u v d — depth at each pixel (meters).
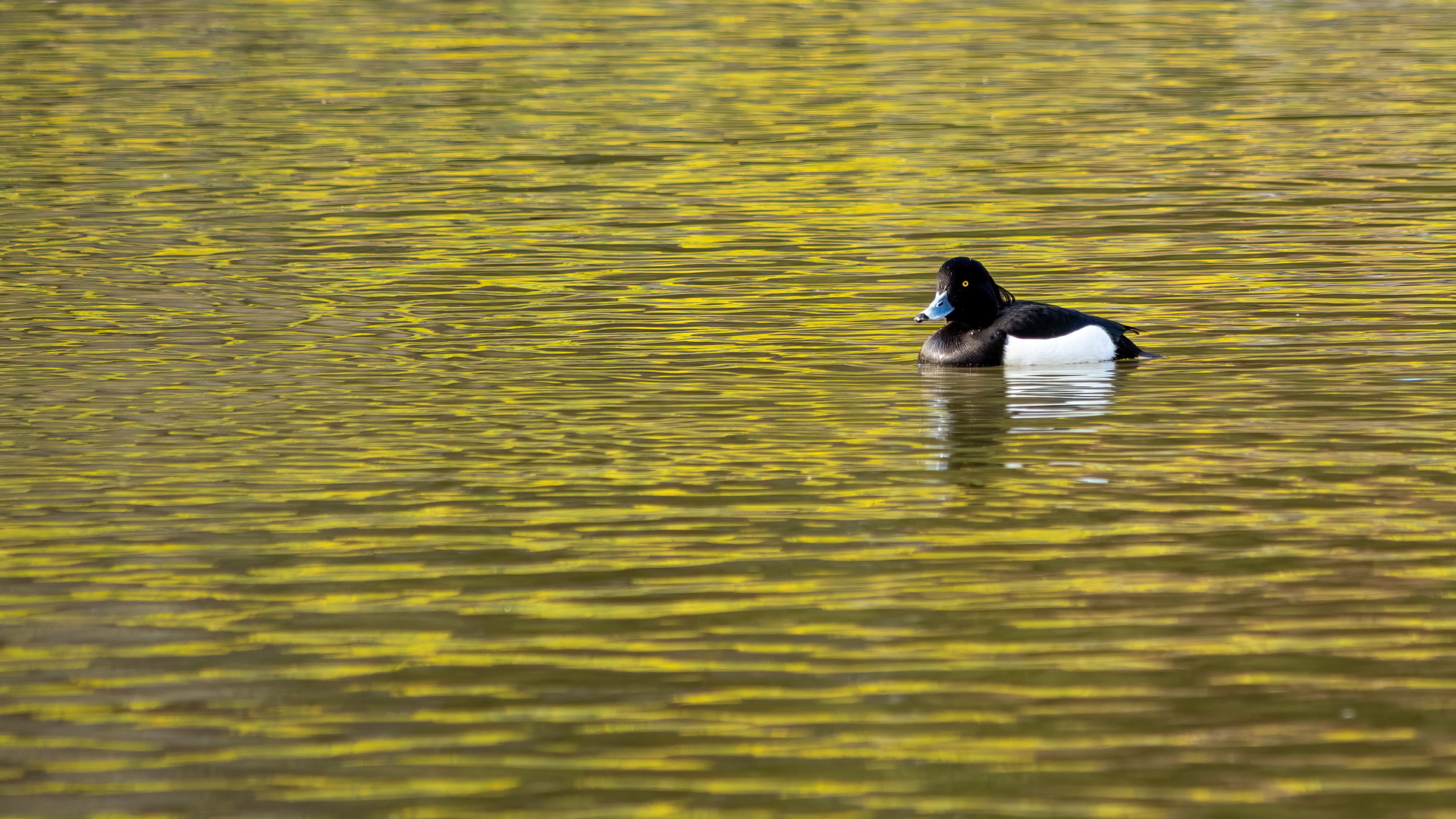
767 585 12.12
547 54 43.12
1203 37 44.81
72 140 33.34
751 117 35.19
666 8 51.12
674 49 43.81
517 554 12.83
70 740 10.05
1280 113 34.59
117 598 12.09
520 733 10.05
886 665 10.82
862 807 9.19
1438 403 16.48
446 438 15.87
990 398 16.97
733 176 29.77
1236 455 14.95
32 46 45.03
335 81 39.69
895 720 10.12
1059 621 11.43
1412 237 24.25
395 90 38.53
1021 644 11.09
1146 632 11.24
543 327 20.30
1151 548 12.72
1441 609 11.52
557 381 17.89
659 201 27.91
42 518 13.74
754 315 20.81
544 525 13.45
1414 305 20.48
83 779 9.60
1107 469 14.63
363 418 16.55
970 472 14.62
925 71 40.19
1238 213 26.12
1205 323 19.94
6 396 17.44
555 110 36.09
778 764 9.65
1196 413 16.30
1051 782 9.41
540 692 10.55
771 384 17.69
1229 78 38.75
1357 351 18.47
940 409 16.62
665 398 17.16
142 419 16.55
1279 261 23.03
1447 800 9.16
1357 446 15.16
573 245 24.91
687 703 10.36
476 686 10.64
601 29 47.19
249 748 9.93
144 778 9.60
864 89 38.09
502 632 11.41
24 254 24.48
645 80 39.47
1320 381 17.36
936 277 22.73
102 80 39.94
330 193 28.67
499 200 28.09
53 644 11.34
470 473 14.80
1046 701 10.30
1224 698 10.31
